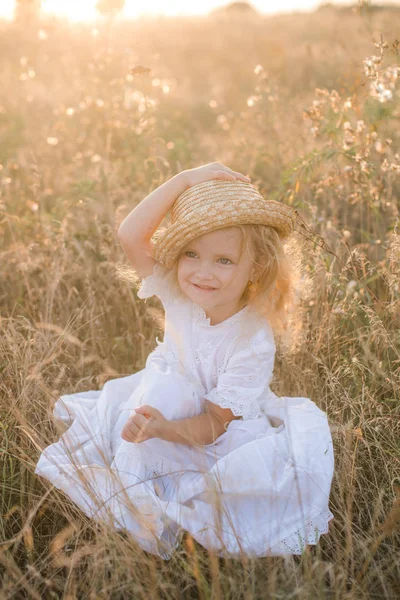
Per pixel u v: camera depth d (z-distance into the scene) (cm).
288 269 233
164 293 239
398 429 253
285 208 220
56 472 215
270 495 207
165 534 211
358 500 237
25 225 399
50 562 204
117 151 496
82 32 786
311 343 295
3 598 192
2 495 226
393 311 279
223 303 226
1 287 361
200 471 205
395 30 652
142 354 312
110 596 194
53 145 574
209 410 230
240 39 1366
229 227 214
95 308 330
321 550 220
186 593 202
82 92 569
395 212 345
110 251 338
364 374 275
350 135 330
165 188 231
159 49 1185
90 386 296
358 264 302
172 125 702
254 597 187
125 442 223
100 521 201
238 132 580
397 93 352
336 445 251
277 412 241
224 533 201
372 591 201
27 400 248
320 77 756
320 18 1437
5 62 831
